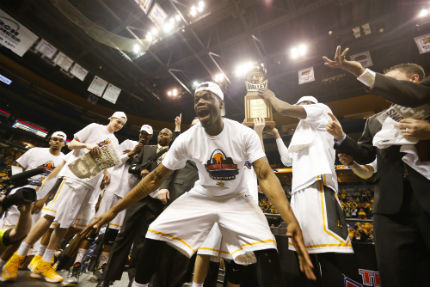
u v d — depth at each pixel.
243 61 12.29
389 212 1.27
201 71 14.15
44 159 4.05
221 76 13.08
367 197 11.09
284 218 1.20
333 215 1.56
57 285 2.51
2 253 2.38
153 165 2.96
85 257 3.42
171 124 19.06
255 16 10.34
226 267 1.90
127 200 1.50
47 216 2.63
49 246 2.68
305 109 1.90
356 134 13.45
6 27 10.07
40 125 15.59
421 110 1.24
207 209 1.50
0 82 13.65
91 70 13.50
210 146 1.52
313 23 10.56
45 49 11.45
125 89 15.25
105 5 9.65
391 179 1.32
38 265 2.63
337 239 1.47
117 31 10.88
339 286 1.42
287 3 9.32
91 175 2.86
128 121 18.69
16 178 1.94
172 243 1.44
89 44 12.22
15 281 2.41
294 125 14.96
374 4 8.88
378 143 1.35
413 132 1.13
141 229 2.54
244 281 1.54
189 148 1.58
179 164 1.64
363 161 1.61
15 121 14.24
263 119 2.55
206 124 1.48
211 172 1.50
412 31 9.33
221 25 11.12
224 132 1.52
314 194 1.65
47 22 11.26
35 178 2.17
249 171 2.19
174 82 15.77
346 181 11.96
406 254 1.19
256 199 2.07
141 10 9.29
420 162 1.19
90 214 3.30
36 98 15.33
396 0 8.62
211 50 11.77
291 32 11.11
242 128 1.56
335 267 1.48
